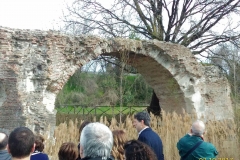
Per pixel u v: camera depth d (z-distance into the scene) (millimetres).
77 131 8672
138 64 16125
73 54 12539
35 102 11141
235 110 8992
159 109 18312
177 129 9320
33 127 10727
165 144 8906
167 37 19188
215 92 16359
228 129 9586
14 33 11164
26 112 10641
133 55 14914
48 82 11602
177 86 15742
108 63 19844
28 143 3293
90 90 25250
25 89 11039
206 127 10297
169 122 9766
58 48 12031
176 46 15305
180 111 16297
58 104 23469
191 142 4969
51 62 11750
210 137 9328
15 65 10852
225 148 8812
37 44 11586
